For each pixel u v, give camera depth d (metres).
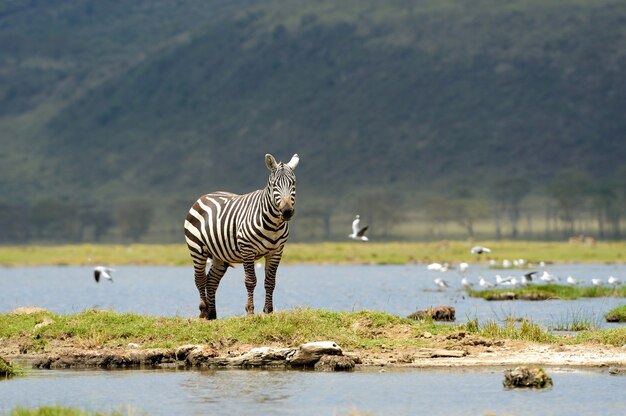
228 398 66.88
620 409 62.53
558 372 74.31
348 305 133.88
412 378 72.94
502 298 142.12
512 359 78.50
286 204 81.31
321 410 63.09
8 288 194.12
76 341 85.94
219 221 88.25
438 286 175.88
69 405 65.75
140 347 83.25
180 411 63.31
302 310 87.88
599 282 151.50
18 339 89.00
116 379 74.38
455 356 79.75
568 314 115.19
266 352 78.56
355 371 75.81
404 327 86.25
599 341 84.31
